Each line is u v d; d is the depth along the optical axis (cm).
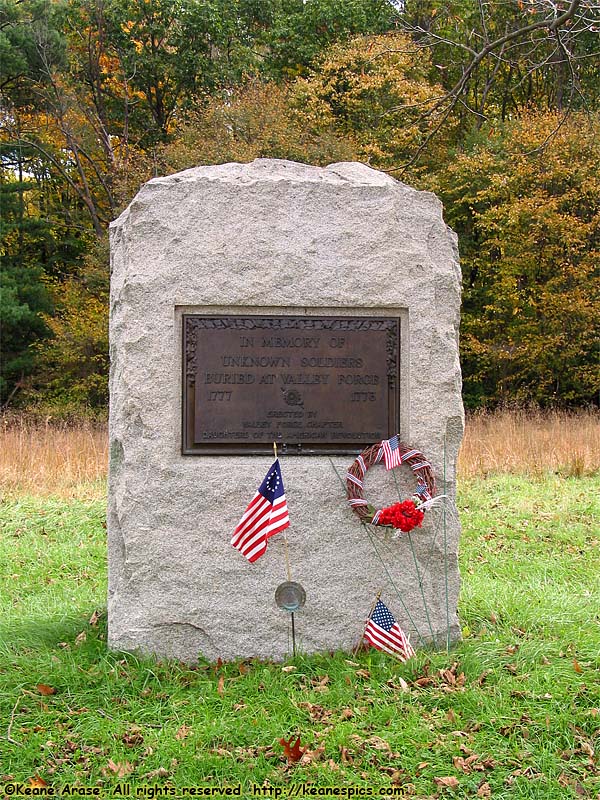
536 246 1603
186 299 450
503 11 1124
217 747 377
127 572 448
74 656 445
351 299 457
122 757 370
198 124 1705
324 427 454
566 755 376
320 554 454
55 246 2136
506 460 991
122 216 475
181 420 451
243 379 452
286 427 453
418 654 445
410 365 459
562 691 411
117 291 461
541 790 356
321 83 1711
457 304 466
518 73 1867
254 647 452
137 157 1811
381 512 440
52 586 592
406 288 459
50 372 1867
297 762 368
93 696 412
